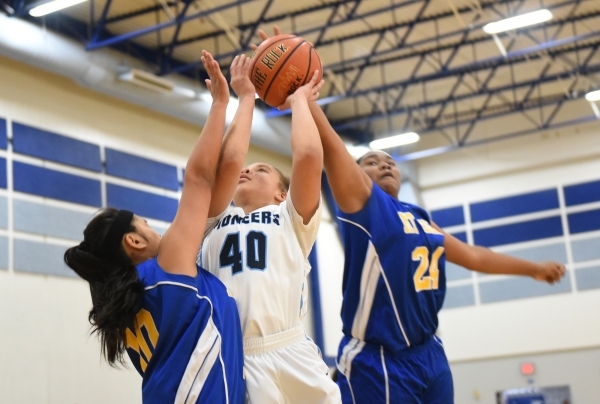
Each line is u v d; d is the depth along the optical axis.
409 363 4.30
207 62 3.41
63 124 13.13
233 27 15.12
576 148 20.16
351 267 4.37
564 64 18.17
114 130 14.12
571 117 20.17
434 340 4.50
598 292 19.41
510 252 20.48
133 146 14.44
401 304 4.28
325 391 3.22
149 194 14.50
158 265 3.11
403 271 4.28
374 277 4.30
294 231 3.45
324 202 19.25
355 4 14.30
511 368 19.89
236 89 3.77
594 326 19.30
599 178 19.95
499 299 20.27
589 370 19.16
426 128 19.22
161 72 14.88
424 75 17.89
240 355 3.12
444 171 21.48
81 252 3.13
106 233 3.13
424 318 4.36
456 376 20.39
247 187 3.75
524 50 15.63
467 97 17.97
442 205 21.42
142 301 3.06
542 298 19.89
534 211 20.44
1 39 11.62
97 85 13.30
